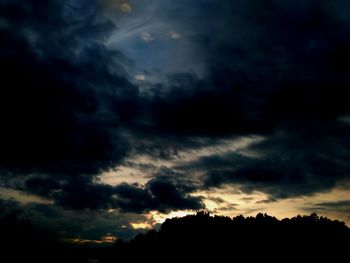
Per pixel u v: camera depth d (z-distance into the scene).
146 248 175.38
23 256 129.12
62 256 143.12
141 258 164.75
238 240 165.62
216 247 161.00
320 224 172.62
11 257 125.19
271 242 158.62
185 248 167.12
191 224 189.50
